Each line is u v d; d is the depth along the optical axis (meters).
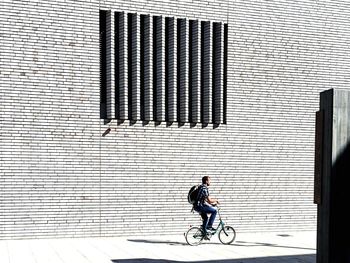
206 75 13.78
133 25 13.19
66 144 12.54
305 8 14.86
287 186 14.52
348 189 7.82
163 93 13.36
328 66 15.11
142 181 13.13
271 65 14.42
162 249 11.17
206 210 11.52
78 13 12.70
